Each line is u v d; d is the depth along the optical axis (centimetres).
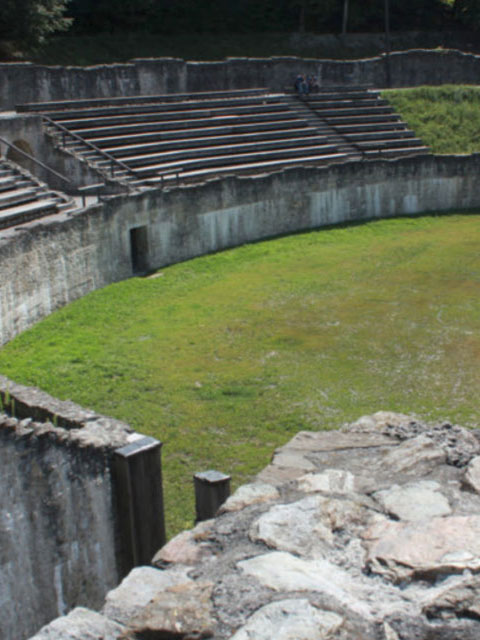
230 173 3262
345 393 1673
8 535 860
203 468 1370
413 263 2742
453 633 427
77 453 923
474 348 1925
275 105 3938
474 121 4222
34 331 2078
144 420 1552
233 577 487
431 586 472
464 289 2416
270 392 1686
